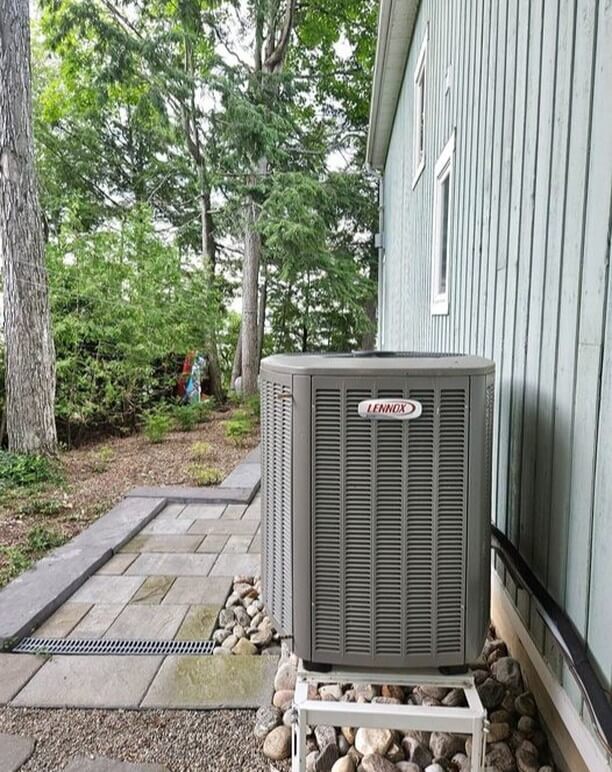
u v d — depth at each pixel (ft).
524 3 6.88
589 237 4.82
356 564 5.07
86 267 22.39
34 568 9.76
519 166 6.94
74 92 38.96
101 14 32.24
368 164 35.91
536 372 6.13
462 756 5.47
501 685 6.31
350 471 4.99
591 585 4.63
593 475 4.64
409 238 21.63
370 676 5.17
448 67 12.82
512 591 6.98
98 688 6.59
